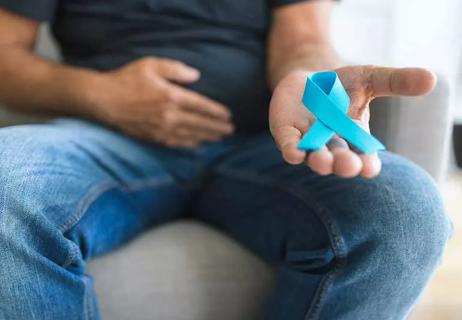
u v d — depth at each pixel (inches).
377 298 25.4
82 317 24.4
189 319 28.1
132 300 27.7
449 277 53.9
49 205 24.6
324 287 25.5
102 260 28.2
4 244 22.2
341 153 20.6
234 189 32.4
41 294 22.9
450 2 67.9
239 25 38.6
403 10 66.4
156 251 29.1
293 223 27.6
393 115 35.0
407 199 25.6
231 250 29.6
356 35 63.8
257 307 28.9
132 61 37.2
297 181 29.1
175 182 34.0
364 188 26.2
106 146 32.1
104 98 34.6
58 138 29.7
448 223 26.4
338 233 25.3
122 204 30.5
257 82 37.4
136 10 37.6
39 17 37.4
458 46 69.7
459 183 74.6
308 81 20.7
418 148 35.5
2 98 37.8
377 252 24.8
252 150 34.4
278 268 28.9
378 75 22.2
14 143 26.7
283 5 38.9
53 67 37.4
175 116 34.3
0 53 37.2
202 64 36.6
